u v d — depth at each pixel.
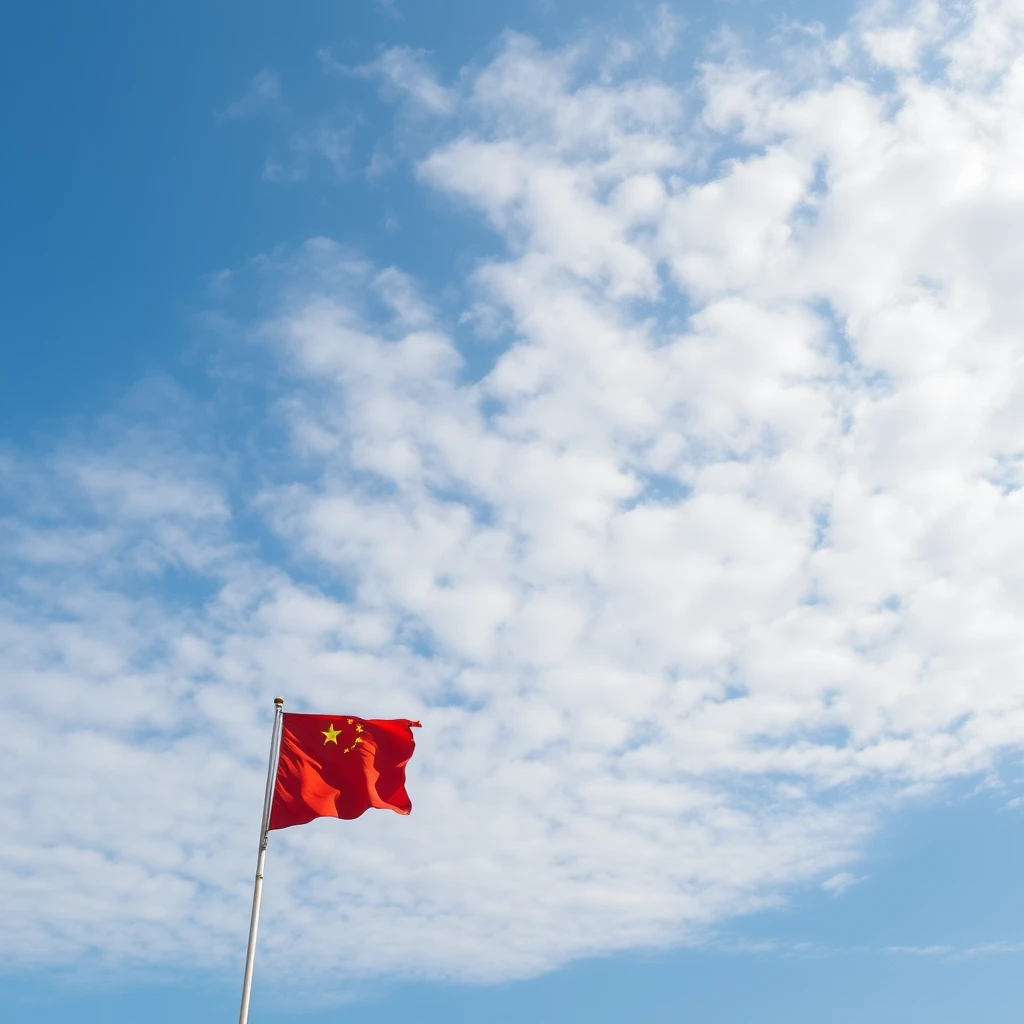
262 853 33.94
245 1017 30.95
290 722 36.12
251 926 32.56
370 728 36.19
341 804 34.94
